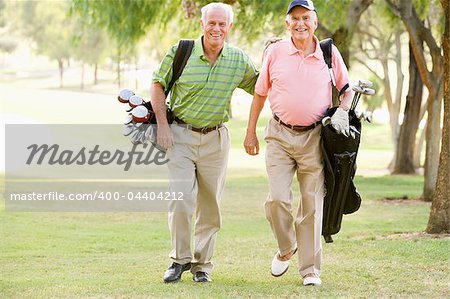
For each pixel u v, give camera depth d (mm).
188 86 13102
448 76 18641
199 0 28609
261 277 14164
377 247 17266
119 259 16688
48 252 17766
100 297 12289
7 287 13305
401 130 47094
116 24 33438
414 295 12406
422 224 23109
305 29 12672
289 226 13406
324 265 15266
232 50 13234
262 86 13188
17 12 127625
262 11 27953
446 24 18391
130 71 48062
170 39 42719
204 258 13648
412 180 42656
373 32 56906
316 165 13039
